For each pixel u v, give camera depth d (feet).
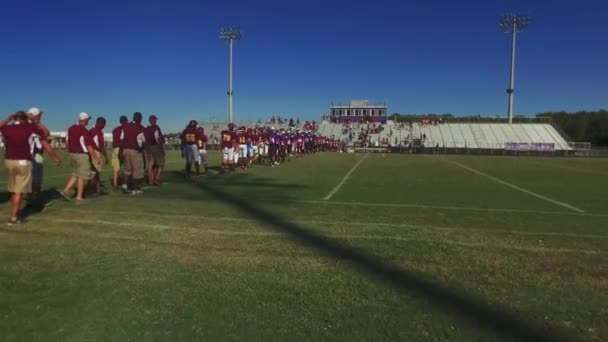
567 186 50.90
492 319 13.69
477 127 231.91
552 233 24.73
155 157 45.32
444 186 48.80
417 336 12.62
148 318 13.53
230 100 160.97
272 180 52.37
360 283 16.48
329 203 34.47
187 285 16.07
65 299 14.80
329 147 197.47
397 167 81.30
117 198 35.58
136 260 18.70
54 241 21.43
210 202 33.91
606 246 21.98
